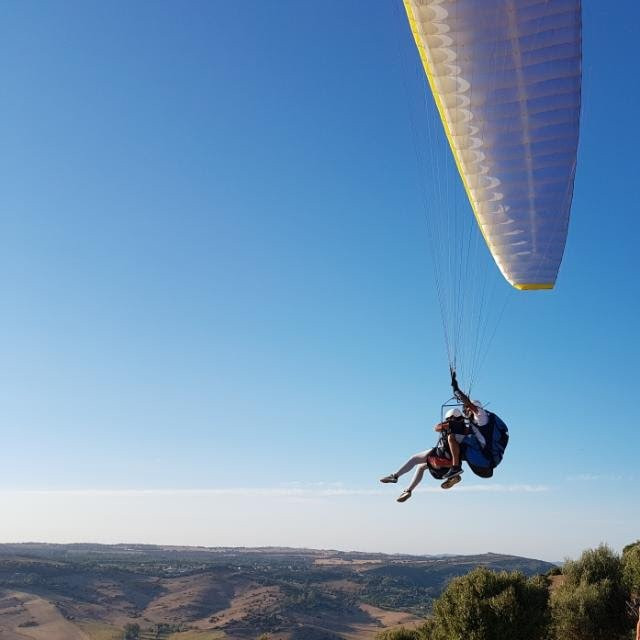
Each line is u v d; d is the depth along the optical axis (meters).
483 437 9.61
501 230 11.20
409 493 10.01
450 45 9.05
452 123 9.95
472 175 10.62
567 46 8.92
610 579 25.75
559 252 11.24
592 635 23.73
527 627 22.75
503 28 8.80
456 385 9.96
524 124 9.84
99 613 141.50
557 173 10.30
